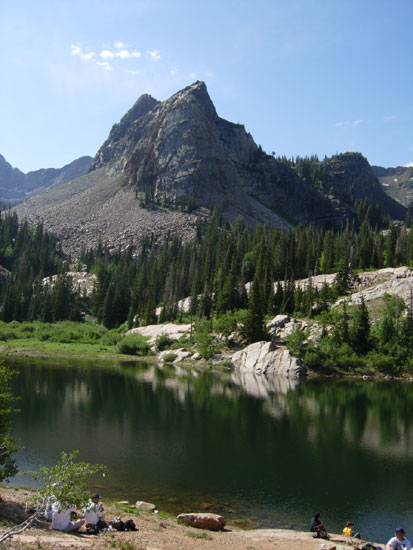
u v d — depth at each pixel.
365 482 32.59
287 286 129.38
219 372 91.19
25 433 42.09
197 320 121.50
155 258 198.38
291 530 23.62
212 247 176.50
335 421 51.22
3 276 186.38
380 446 41.75
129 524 19.86
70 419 48.03
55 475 17.94
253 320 104.62
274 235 173.50
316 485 31.83
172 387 69.75
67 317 157.12
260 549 18.89
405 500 29.42
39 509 17.41
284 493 30.16
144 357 111.06
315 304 118.62
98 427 45.31
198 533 20.81
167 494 29.12
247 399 62.81
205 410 54.84
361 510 27.75
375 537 24.31
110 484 30.34
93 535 17.88
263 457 37.88
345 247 158.00
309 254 153.12
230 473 33.69
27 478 29.53
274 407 58.00
